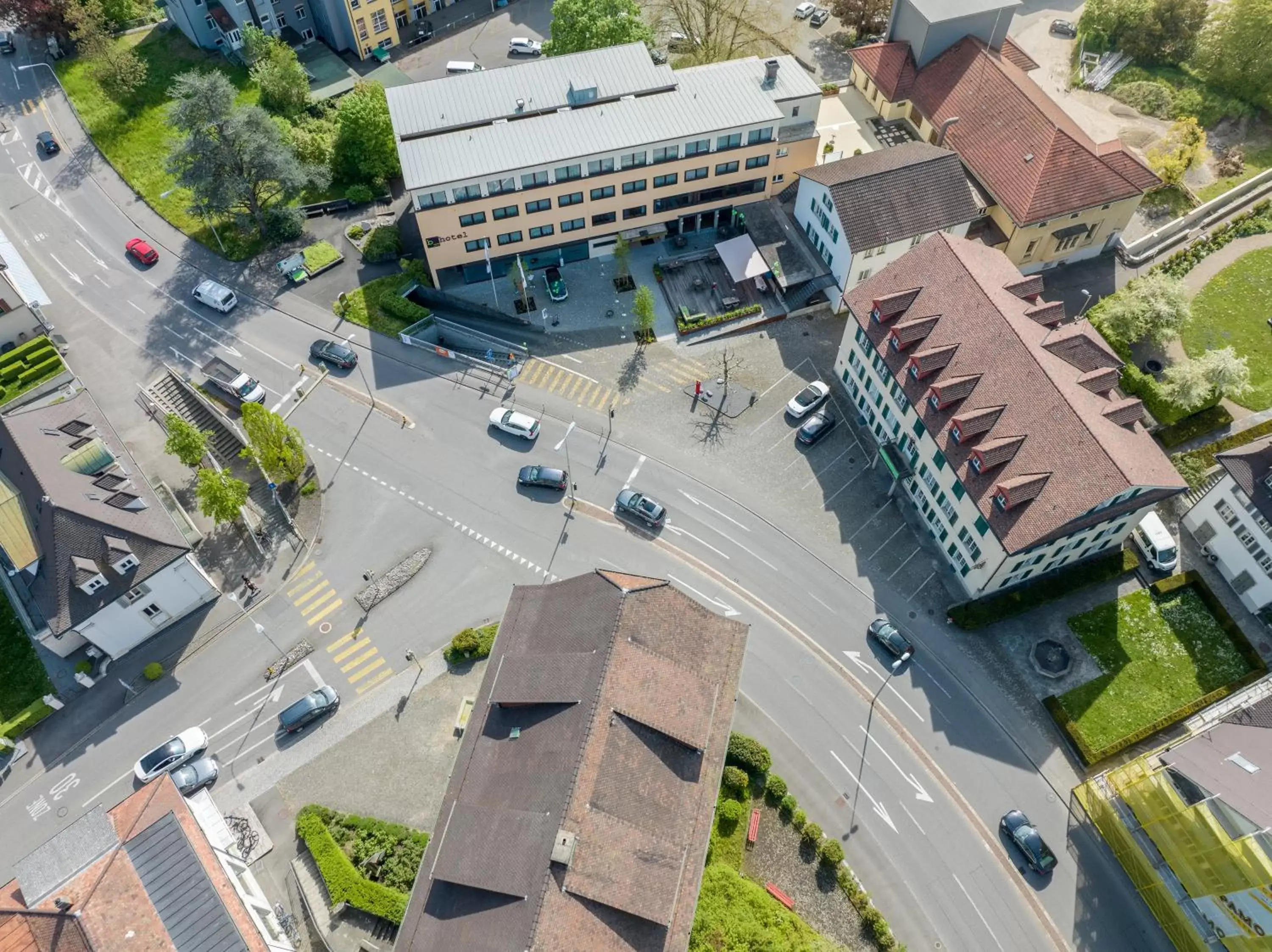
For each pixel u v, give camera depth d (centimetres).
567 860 4425
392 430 7888
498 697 5284
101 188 9856
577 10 9731
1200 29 10694
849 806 5925
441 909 4709
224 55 11275
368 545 7188
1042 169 8350
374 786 6028
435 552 7144
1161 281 7881
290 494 7475
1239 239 8938
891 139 9838
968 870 5684
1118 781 5725
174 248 9338
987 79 9138
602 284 8969
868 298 7294
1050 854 5634
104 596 6262
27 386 7988
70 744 6306
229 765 6150
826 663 6544
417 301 9025
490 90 8800
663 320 8650
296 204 9569
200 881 4788
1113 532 6600
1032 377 6275
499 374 8256
